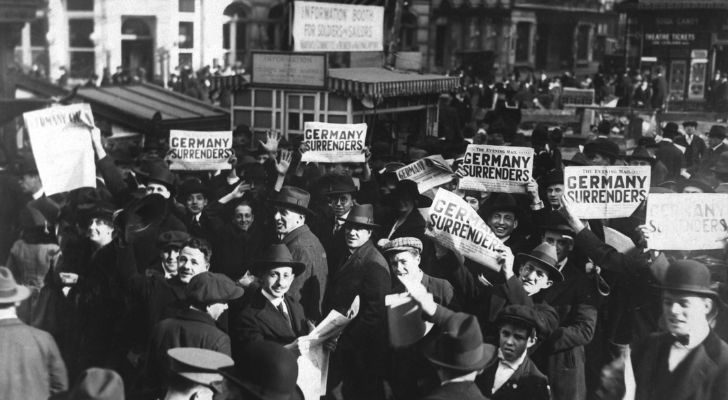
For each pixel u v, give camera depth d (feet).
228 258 30.48
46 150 29.96
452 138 62.03
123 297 25.31
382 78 59.93
